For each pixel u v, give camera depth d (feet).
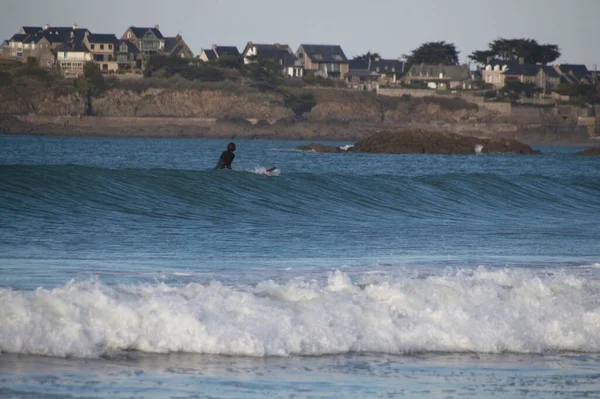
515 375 108.17
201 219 274.36
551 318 129.59
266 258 186.50
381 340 117.19
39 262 164.35
